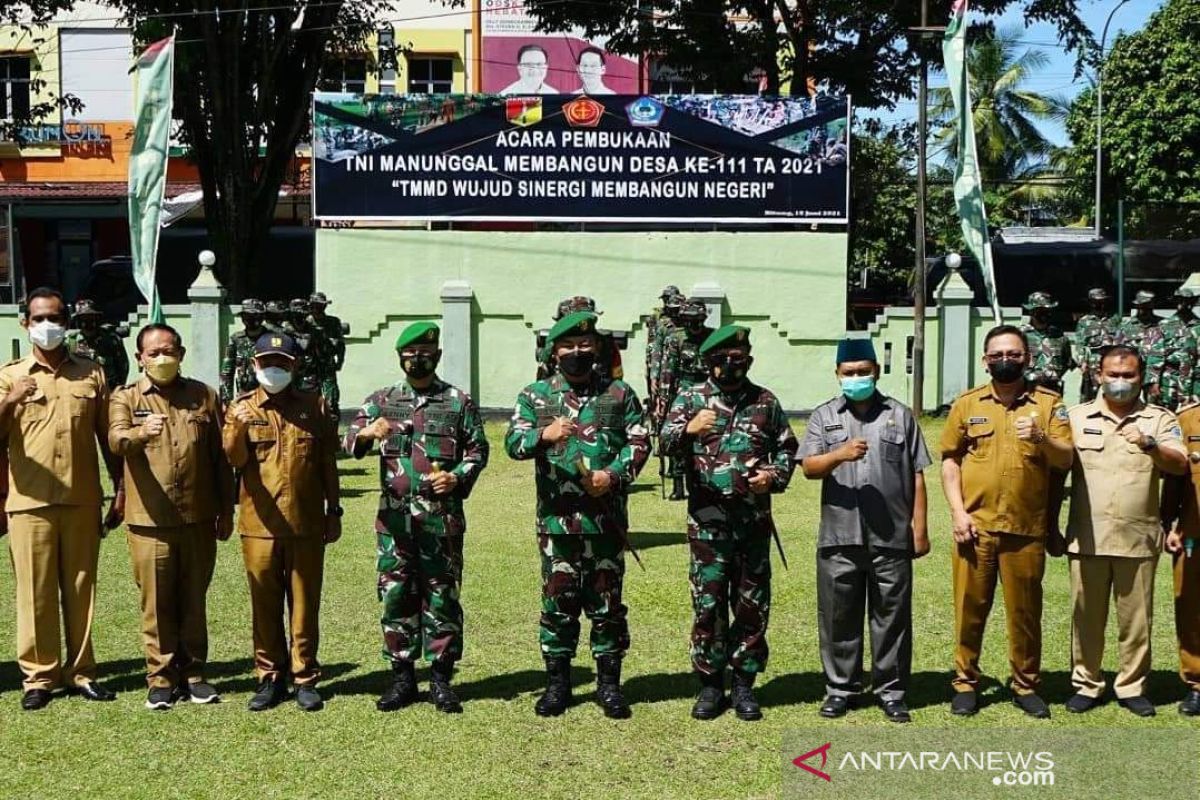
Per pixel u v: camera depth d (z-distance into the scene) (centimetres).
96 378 686
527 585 931
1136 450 640
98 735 620
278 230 2783
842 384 635
